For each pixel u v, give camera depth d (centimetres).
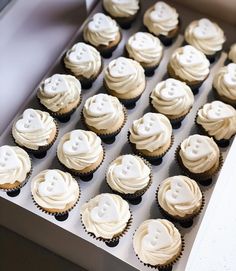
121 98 74
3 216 73
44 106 73
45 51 75
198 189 67
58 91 72
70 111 73
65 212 67
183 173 70
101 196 66
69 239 68
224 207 72
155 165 72
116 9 80
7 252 73
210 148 68
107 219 64
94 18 79
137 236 65
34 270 72
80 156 68
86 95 77
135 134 70
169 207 66
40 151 71
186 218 66
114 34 79
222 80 75
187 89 74
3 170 67
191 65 75
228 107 72
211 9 82
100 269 71
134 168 68
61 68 77
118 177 67
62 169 71
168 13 80
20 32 68
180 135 74
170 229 65
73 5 76
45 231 70
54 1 71
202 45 78
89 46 77
